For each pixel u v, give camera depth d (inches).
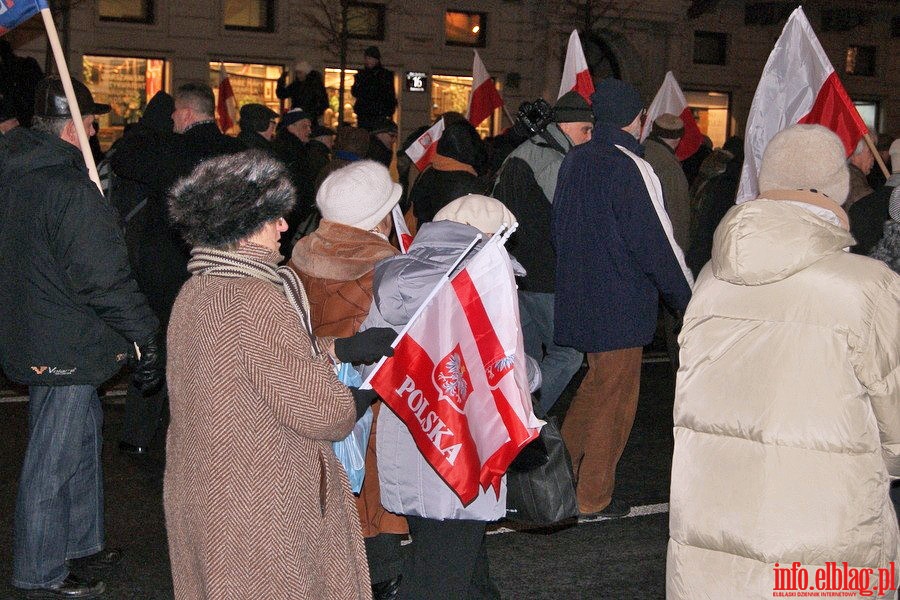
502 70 847.1
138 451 251.4
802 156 117.5
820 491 110.0
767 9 920.3
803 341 111.1
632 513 217.3
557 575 185.0
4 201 165.3
